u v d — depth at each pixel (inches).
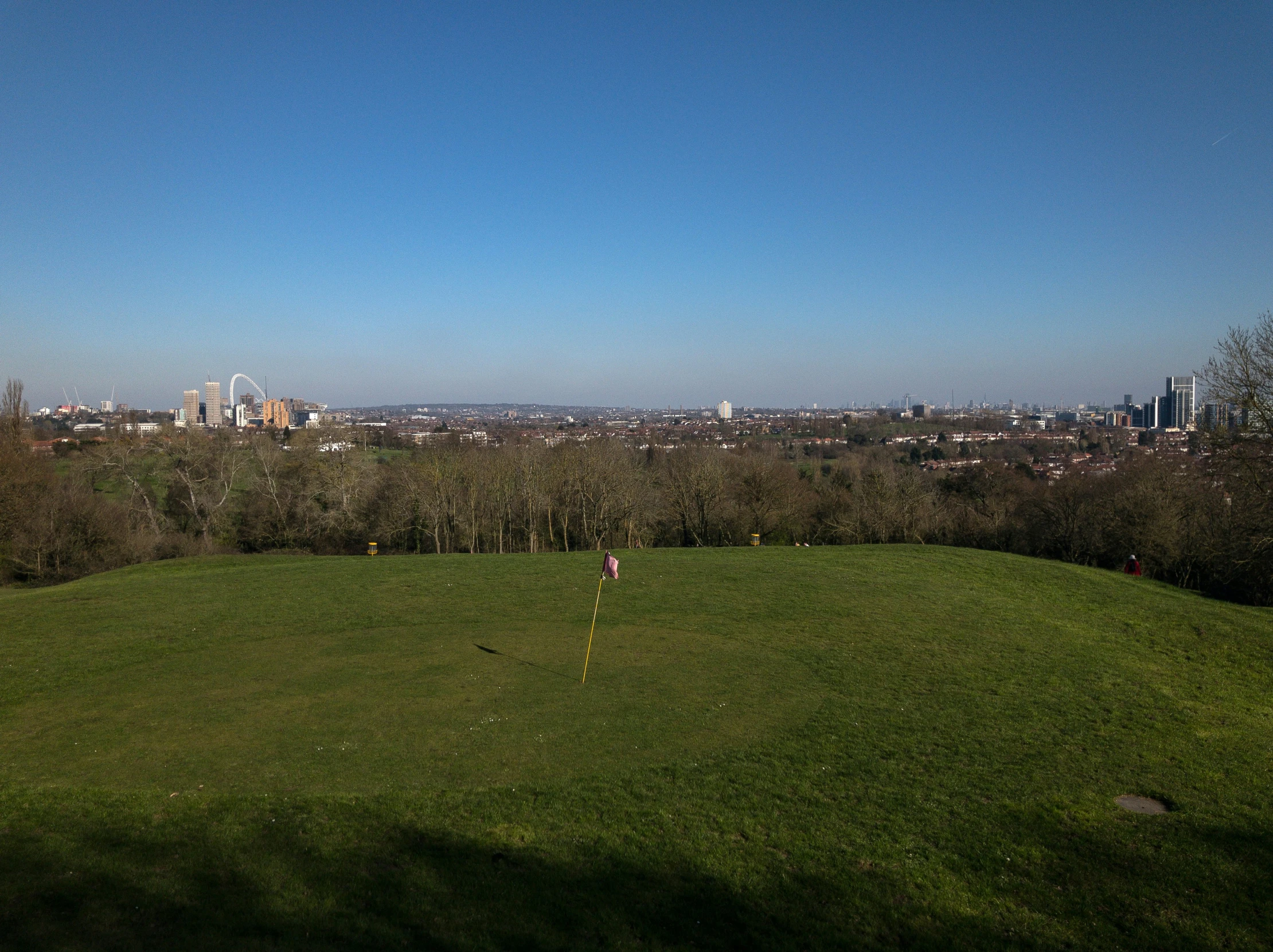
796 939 325.1
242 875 348.8
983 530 2218.3
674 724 561.6
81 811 409.1
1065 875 390.9
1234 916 362.6
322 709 580.1
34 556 1756.9
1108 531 1879.9
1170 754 559.2
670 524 2409.0
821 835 412.5
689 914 338.3
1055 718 614.5
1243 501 1326.3
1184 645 883.4
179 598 951.6
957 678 699.4
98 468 2058.3
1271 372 1192.8
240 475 2346.2
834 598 972.6
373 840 385.4
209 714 568.4
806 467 3501.5
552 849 384.2
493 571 1114.1
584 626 838.5
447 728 542.6
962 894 368.2
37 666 689.0
